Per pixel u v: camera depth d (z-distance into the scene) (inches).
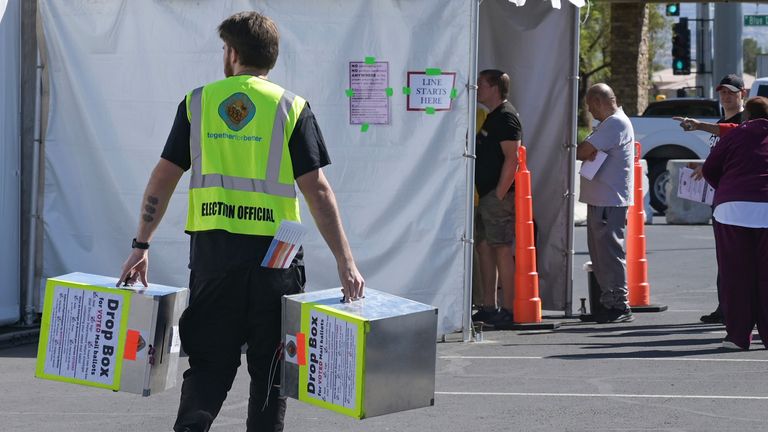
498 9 558.3
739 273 461.7
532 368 436.5
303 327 252.5
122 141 490.9
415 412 368.5
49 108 499.5
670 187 1156.5
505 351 471.5
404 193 479.2
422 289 482.0
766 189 457.4
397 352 243.1
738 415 360.8
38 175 505.0
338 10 476.1
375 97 477.1
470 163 479.2
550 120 558.3
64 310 264.5
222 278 256.1
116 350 260.4
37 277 509.4
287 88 477.1
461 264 485.1
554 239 565.0
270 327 260.7
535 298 530.0
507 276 533.0
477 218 531.2
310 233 482.3
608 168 538.6
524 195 522.3
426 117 477.4
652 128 1253.1
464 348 478.3
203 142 260.7
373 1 475.2
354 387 239.6
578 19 551.5
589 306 613.0
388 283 481.1
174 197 486.3
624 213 545.6
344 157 477.4
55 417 365.4
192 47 484.7
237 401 387.2
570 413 364.8
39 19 501.0
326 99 477.4
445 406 377.1
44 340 265.7
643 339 500.1
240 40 265.0
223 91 261.6
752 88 1100.5
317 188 259.9
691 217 1152.8
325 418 364.2
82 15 493.4
